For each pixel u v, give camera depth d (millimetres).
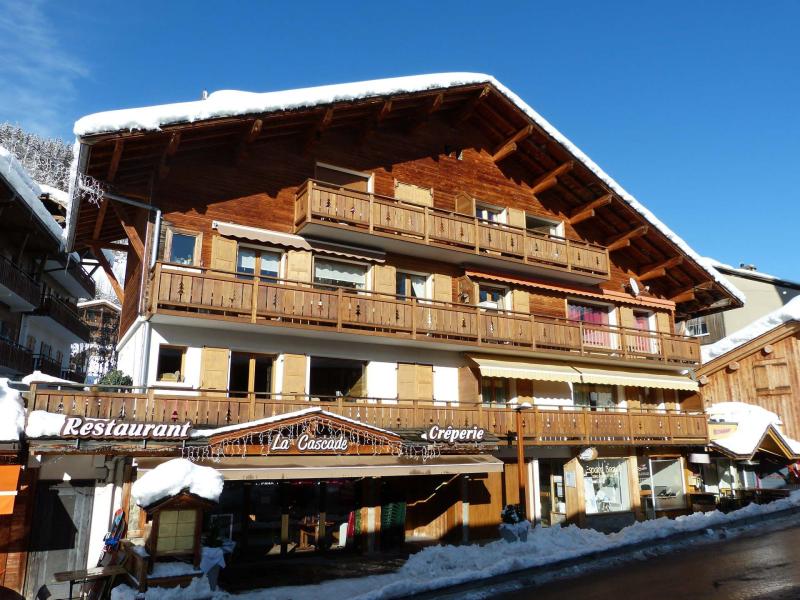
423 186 21125
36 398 12633
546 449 20859
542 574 13016
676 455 24172
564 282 23484
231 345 16578
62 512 13859
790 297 35125
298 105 16703
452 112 22391
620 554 14883
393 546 16875
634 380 22703
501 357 21109
